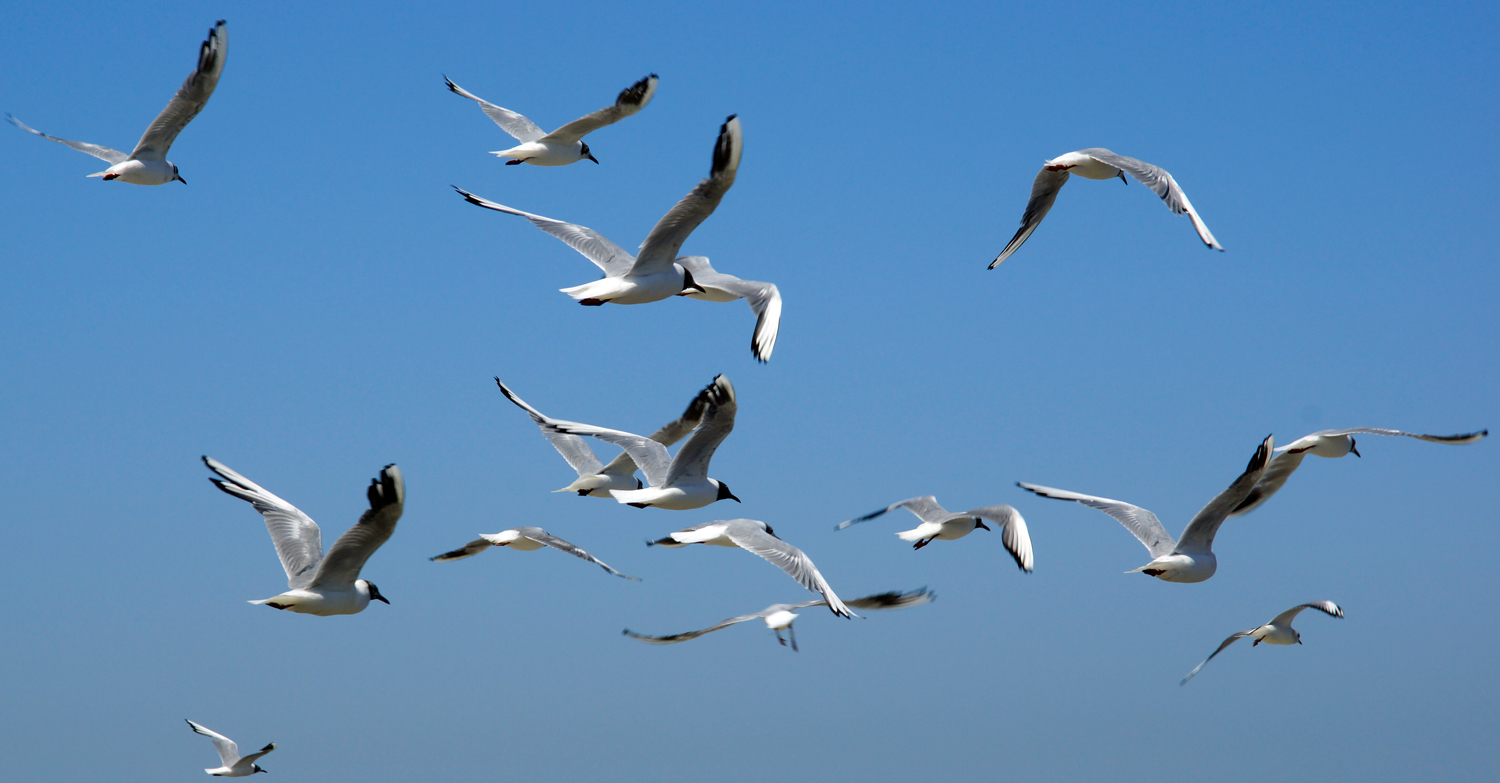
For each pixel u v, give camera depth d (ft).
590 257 82.69
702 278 80.23
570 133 87.25
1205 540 77.10
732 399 72.59
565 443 98.43
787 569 69.41
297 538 63.72
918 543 93.86
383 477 57.98
